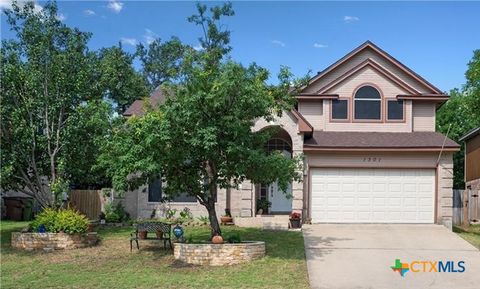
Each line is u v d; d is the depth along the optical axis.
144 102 17.02
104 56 32.44
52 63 18.98
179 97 14.58
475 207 23.58
